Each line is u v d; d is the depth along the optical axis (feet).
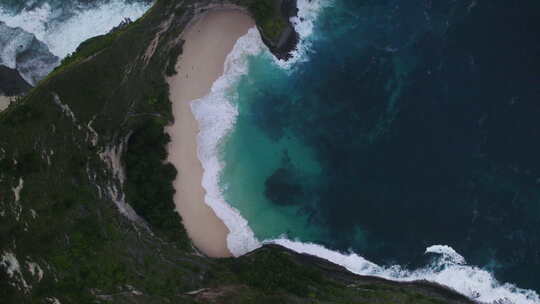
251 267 254.06
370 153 277.23
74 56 255.29
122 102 255.29
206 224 269.85
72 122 241.35
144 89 262.47
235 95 279.08
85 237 231.71
